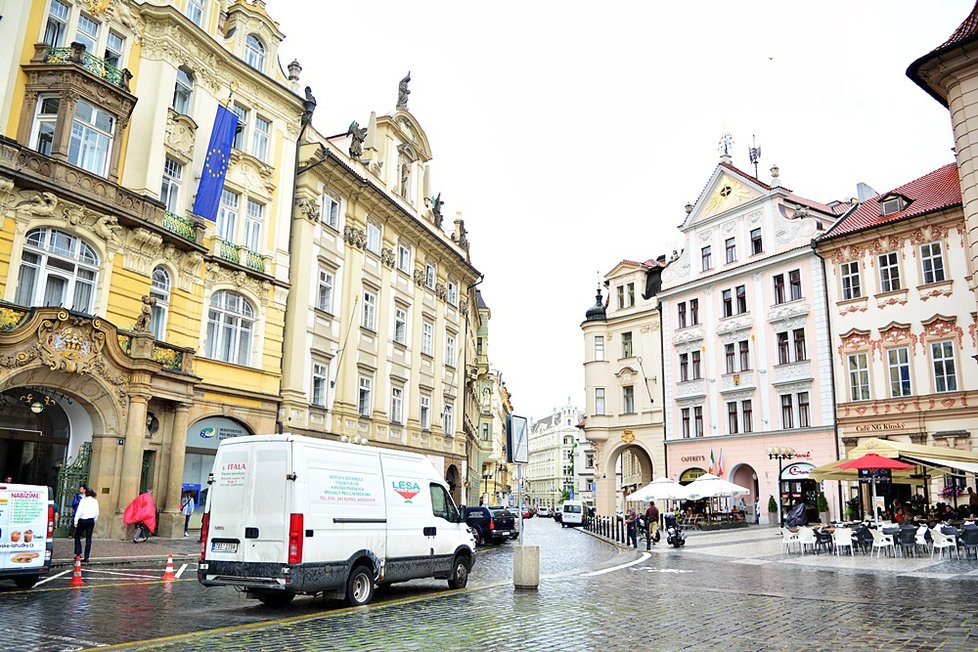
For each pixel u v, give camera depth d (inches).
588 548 1206.3
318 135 1343.5
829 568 757.3
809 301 1615.4
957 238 1368.1
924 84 898.7
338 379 1309.1
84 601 480.4
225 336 1098.1
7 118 833.5
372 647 346.3
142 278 951.0
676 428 1931.6
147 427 948.0
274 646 344.5
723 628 407.8
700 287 1899.6
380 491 535.5
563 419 6870.1
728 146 1952.5
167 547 852.6
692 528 1557.6
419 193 1700.3
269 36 1227.9
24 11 861.8
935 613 449.1
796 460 1603.1
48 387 827.4
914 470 1052.5
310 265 1253.1
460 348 1903.3
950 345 1360.7
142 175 966.4
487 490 3582.7
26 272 834.2
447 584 643.5
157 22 1008.2
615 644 362.0
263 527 461.1
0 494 519.5
